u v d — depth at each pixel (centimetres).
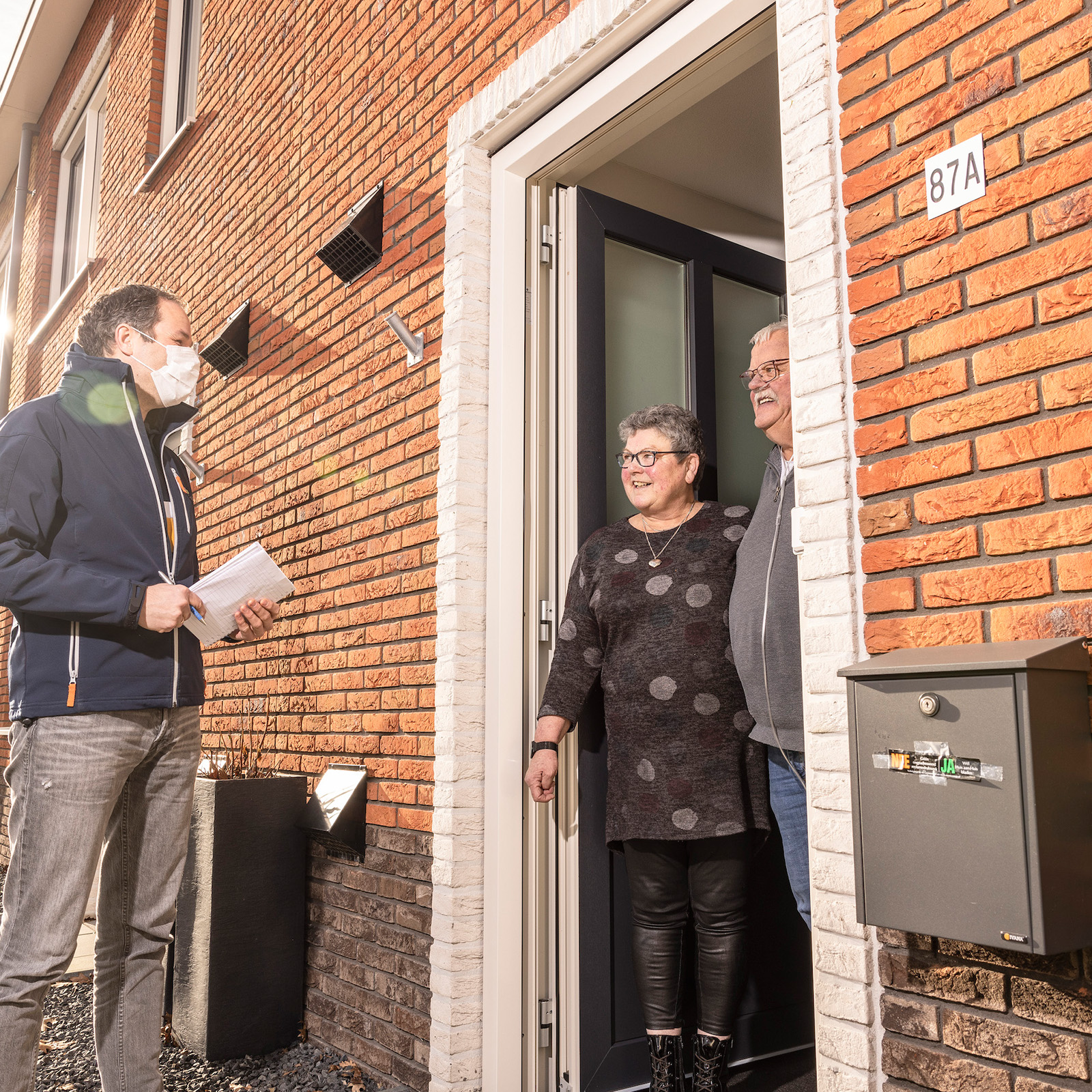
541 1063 250
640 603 234
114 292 222
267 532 399
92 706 192
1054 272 137
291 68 420
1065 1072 125
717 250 317
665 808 221
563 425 277
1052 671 123
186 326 227
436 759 268
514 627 269
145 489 212
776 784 215
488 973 252
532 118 272
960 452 146
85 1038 319
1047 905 115
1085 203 134
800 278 173
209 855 303
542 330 284
